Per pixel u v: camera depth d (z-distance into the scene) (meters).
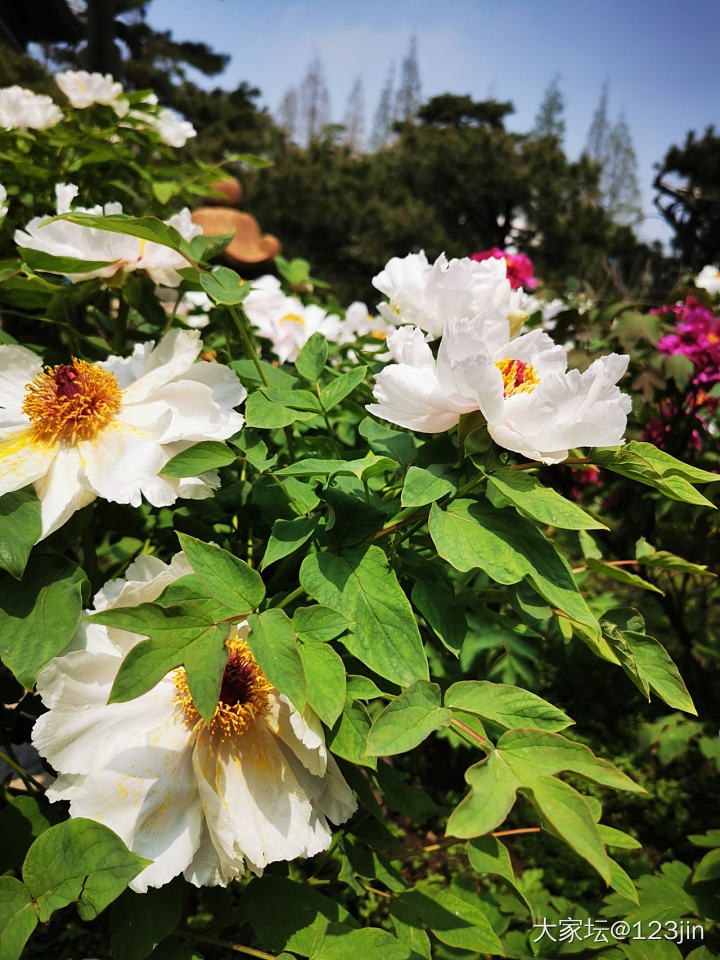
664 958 0.55
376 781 0.45
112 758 0.40
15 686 0.55
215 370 0.49
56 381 0.46
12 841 0.46
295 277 1.13
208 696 0.32
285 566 0.52
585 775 0.32
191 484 0.44
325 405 0.49
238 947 0.44
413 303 0.48
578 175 8.85
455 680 0.58
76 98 0.80
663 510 1.15
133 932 0.41
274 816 0.41
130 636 0.40
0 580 0.42
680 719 1.11
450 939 0.45
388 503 0.47
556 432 0.38
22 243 0.50
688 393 1.12
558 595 0.37
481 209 9.06
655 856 1.08
